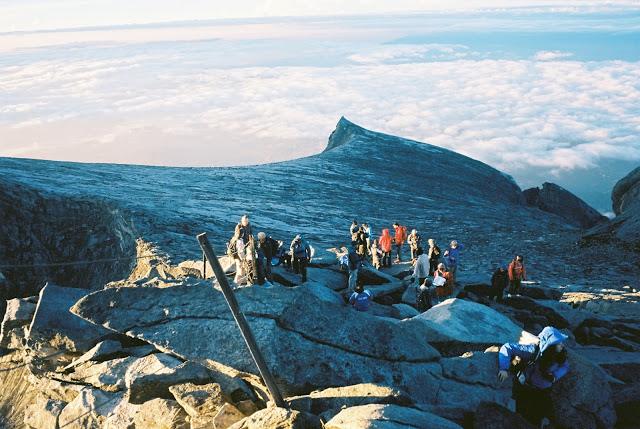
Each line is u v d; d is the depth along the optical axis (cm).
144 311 930
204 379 861
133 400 857
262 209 4681
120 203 3828
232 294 740
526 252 3638
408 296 1853
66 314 1083
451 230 4606
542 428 805
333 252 2375
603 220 7575
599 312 2008
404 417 679
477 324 1084
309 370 849
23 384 1127
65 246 3822
